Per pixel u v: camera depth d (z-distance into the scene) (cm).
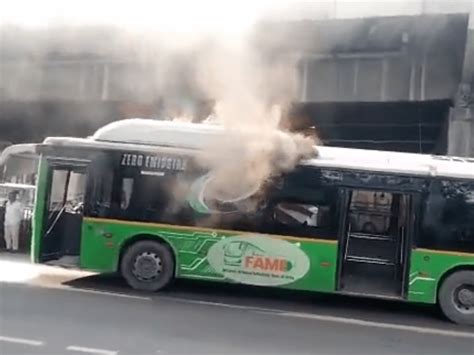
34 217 1000
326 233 923
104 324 723
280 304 945
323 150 968
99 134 1003
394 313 940
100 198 980
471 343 768
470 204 894
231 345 665
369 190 920
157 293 960
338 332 777
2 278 1009
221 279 946
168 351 623
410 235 902
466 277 886
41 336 653
